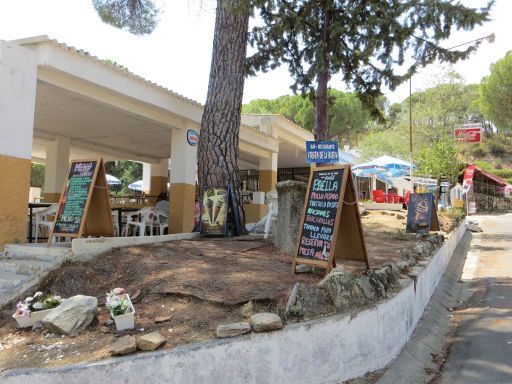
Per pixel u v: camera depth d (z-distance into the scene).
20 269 5.93
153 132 12.85
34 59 7.37
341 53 11.50
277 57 12.09
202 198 8.61
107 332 4.02
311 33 11.43
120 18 10.46
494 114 39.56
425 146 30.83
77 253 5.84
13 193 6.93
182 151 11.21
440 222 15.15
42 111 10.60
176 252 6.52
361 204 18.83
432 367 4.93
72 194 6.63
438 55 10.63
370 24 9.96
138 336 3.86
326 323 4.03
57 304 4.56
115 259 5.91
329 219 5.24
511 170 54.97
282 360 3.73
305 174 23.20
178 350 3.40
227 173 9.00
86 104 9.86
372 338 4.48
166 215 11.23
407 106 36.91
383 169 19.92
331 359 4.04
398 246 9.16
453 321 6.74
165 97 10.22
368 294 4.70
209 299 4.46
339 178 5.36
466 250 14.78
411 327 5.71
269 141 15.38
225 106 9.12
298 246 5.45
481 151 64.38
